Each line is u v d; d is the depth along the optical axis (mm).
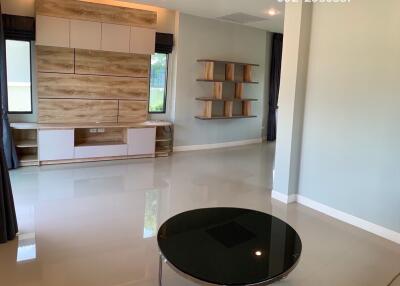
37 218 3686
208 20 7250
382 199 3652
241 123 8398
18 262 2822
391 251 3314
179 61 7016
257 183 5316
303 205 4480
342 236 3611
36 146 5586
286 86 4375
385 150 3605
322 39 4109
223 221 2846
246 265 2189
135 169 5770
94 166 5789
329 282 2756
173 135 7199
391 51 3492
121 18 6020
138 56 6535
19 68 5672
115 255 3008
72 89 6008
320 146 4242
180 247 2391
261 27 7938
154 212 4008
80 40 5727
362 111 3783
